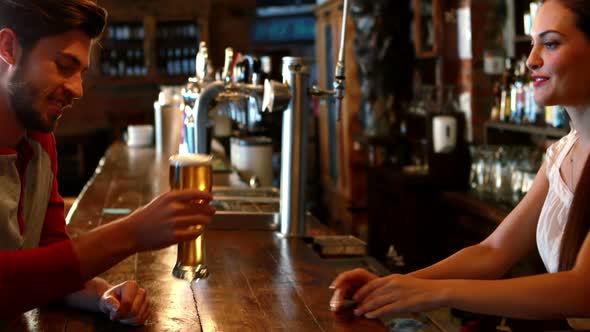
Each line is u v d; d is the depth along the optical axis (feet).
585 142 5.34
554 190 5.57
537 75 5.17
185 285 5.65
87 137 28.91
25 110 4.42
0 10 4.23
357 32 22.00
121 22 28.02
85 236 4.25
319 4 25.46
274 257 6.59
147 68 28.19
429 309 4.77
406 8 21.83
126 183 11.19
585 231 4.94
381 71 21.89
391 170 19.62
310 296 5.37
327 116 25.27
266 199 9.02
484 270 5.77
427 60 19.83
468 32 16.90
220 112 8.85
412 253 17.72
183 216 4.25
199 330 4.61
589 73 5.01
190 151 7.66
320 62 25.86
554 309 4.59
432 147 17.70
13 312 4.12
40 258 4.11
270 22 30.35
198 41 28.45
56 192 5.77
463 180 17.52
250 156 12.39
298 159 7.41
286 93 7.20
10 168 4.89
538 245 5.76
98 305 4.98
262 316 4.88
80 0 4.30
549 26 5.01
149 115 28.96
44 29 4.24
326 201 26.27
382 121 21.93
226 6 30.07
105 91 29.48
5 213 4.79
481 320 8.83
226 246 7.04
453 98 17.54
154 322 4.78
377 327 4.67
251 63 7.88
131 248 4.24
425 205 17.66
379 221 20.52
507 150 14.99
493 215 14.01
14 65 4.33
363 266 6.58
